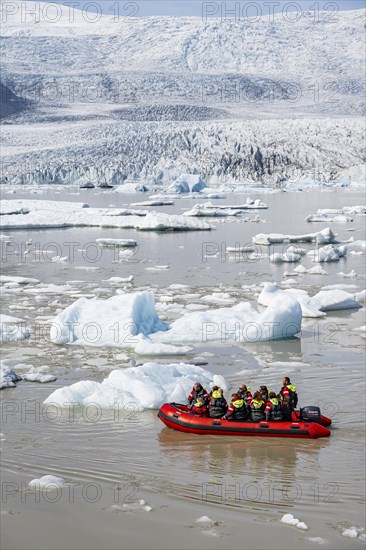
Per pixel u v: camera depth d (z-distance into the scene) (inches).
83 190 6914.4
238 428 908.6
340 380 1139.9
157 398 1005.8
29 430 924.6
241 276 2164.1
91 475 794.8
